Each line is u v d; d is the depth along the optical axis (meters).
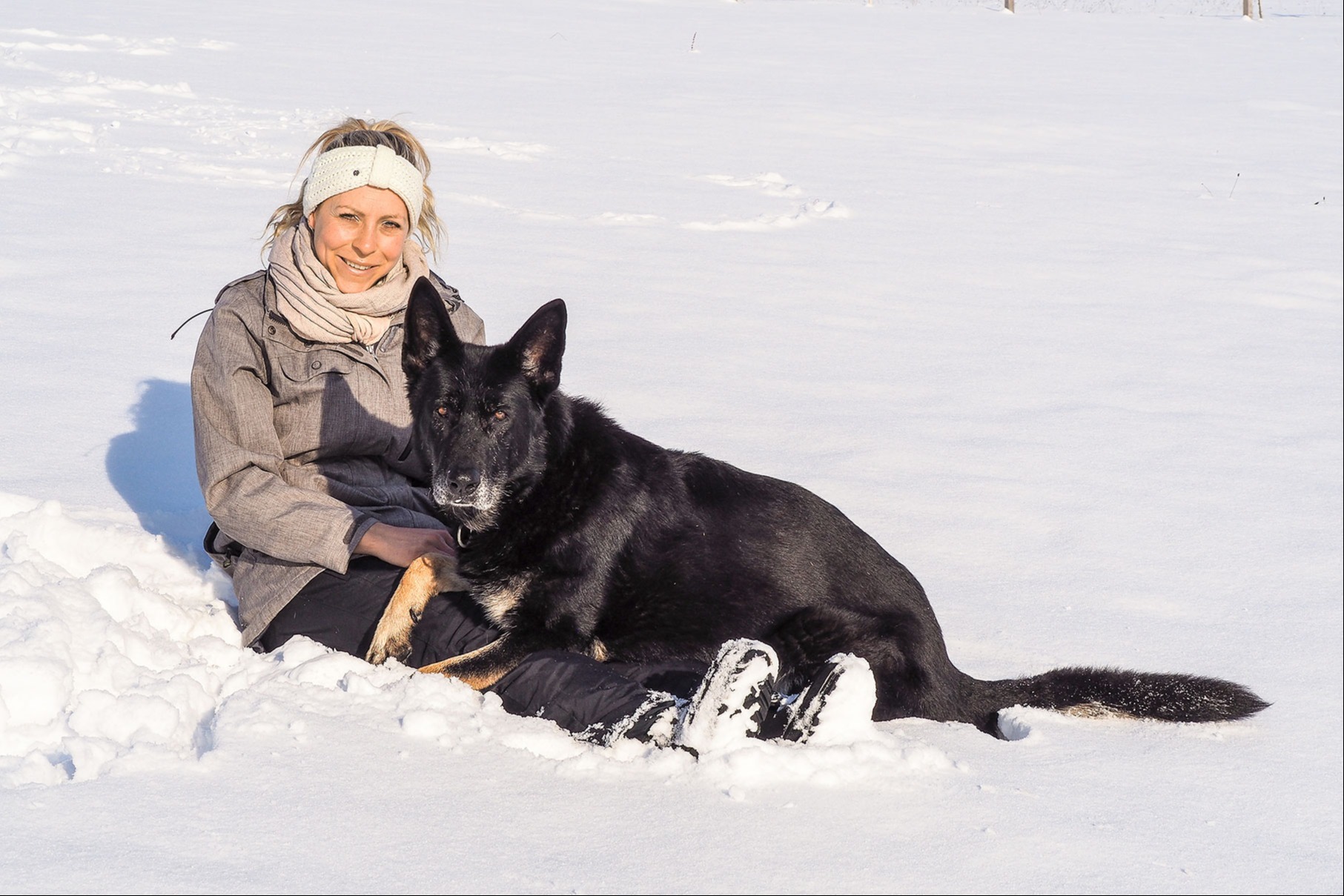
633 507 3.95
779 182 14.52
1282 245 12.96
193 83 17.78
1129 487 6.05
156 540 4.50
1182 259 12.03
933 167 16.56
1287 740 3.61
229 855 2.50
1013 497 5.80
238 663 3.65
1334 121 23.05
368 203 3.99
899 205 13.81
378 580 3.92
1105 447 6.65
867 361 7.98
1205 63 31.44
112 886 2.35
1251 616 4.61
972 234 12.59
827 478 5.86
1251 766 3.40
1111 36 37.00
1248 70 30.17
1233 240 13.12
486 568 3.87
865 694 3.30
